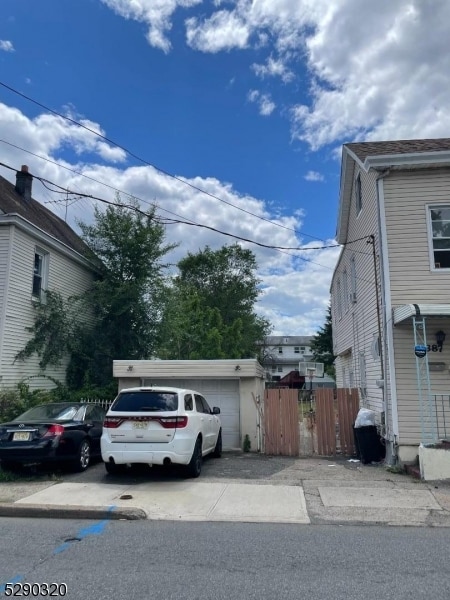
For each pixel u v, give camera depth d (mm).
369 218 12906
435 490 8367
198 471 9484
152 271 19016
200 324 25328
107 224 18875
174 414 9031
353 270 16078
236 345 29453
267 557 5227
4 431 9438
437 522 6660
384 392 11156
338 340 20859
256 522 6680
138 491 8250
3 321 14422
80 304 18469
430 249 11133
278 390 12711
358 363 15352
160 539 5879
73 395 16016
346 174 15289
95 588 4375
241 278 46781
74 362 18156
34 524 6668
